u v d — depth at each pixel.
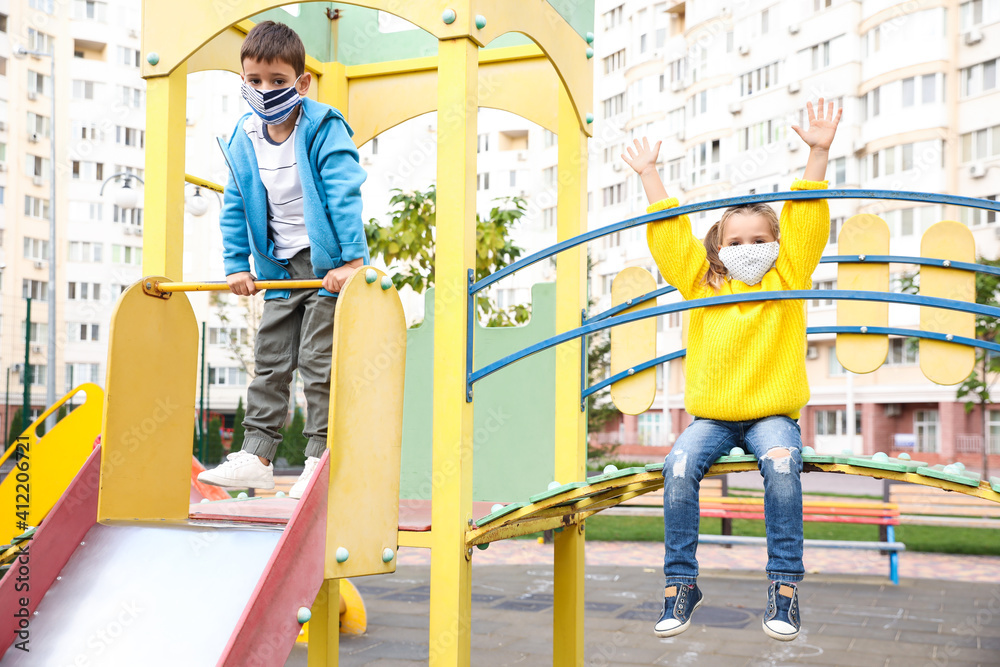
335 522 2.40
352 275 2.48
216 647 2.11
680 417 31.09
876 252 2.92
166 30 3.06
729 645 5.20
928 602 6.80
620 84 29.64
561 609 3.54
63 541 2.46
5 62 32.31
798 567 2.38
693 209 2.77
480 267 7.24
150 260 3.05
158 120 3.08
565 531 3.57
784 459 2.43
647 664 4.71
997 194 23.00
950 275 2.86
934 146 23.61
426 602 6.75
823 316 27.22
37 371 32.72
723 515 8.33
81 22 33.62
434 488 2.72
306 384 2.88
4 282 32.25
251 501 3.25
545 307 4.00
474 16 2.75
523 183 32.00
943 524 11.55
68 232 33.62
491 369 2.78
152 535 2.45
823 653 5.01
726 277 2.81
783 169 24.73
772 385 2.60
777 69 25.17
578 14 3.66
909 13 23.91
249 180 2.87
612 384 3.47
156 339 2.71
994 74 23.12
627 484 2.72
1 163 32.22
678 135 27.58
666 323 31.61
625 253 27.78
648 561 9.06
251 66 2.74
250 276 2.80
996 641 5.37
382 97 4.42
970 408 16.25
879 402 27.12
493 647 5.16
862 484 20.88
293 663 4.80
